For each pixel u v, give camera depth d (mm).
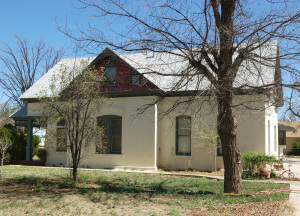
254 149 15695
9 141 19328
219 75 9336
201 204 8570
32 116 20219
